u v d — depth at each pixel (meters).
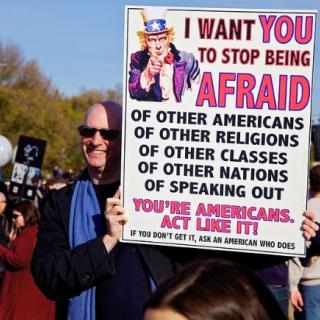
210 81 3.47
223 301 1.60
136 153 3.55
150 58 3.52
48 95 74.62
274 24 3.40
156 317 1.60
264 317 1.63
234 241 3.46
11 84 72.38
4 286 7.52
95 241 3.56
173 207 3.52
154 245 3.66
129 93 3.55
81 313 3.73
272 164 3.41
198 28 3.47
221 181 3.46
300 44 3.37
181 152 3.50
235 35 3.44
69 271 3.54
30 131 48.72
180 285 1.64
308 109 3.37
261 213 3.42
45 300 7.44
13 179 13.88
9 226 10.57
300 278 6.96
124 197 3.57
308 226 3.37
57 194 3.96
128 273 3.67
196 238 3.50
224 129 3.46
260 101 3.42
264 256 3.61
